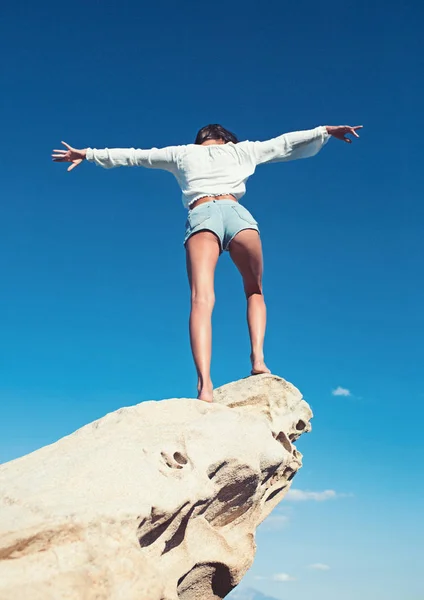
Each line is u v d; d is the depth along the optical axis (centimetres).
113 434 431
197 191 571
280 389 576
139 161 584
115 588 318
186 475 400
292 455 572
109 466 379
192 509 398
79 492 352
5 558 304
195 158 577
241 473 437
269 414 561
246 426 466
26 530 309
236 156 582
